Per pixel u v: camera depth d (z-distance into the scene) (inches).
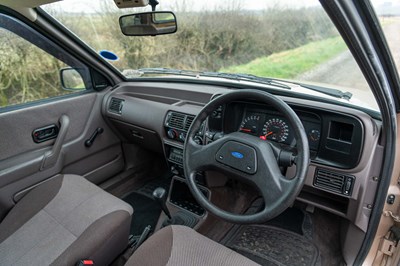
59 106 68.5
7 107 61.0
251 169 40.0
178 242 40.9
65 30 65.2
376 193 46.2
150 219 73.5
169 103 71.1
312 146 50.9
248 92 41.1
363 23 23.8
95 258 42.9
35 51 67.9
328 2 19.6
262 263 59.2
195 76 74.1
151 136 73.5
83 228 44.7
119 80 83.0
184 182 69.9
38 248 42.0
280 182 38.0
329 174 48.9
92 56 73.4
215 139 46.7
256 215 38.4
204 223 64.7
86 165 78.1
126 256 58.0
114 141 85.1
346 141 46.8
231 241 64.8
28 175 62.1
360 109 47.0
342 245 58.3
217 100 44.2
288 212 71.4
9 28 59.0
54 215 47.5
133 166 91.4
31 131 63.4
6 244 42.9
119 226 46.1
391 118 37.6
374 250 51.3
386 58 29.5
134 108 72.6
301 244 62.7
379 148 44.4
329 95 53.2
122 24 66.5
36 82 70.1
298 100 51.3
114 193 84.0
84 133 75.5
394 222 49.3
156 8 58.3
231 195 70.8
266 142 40.9
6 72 66.4
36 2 50.5
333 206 53.6
